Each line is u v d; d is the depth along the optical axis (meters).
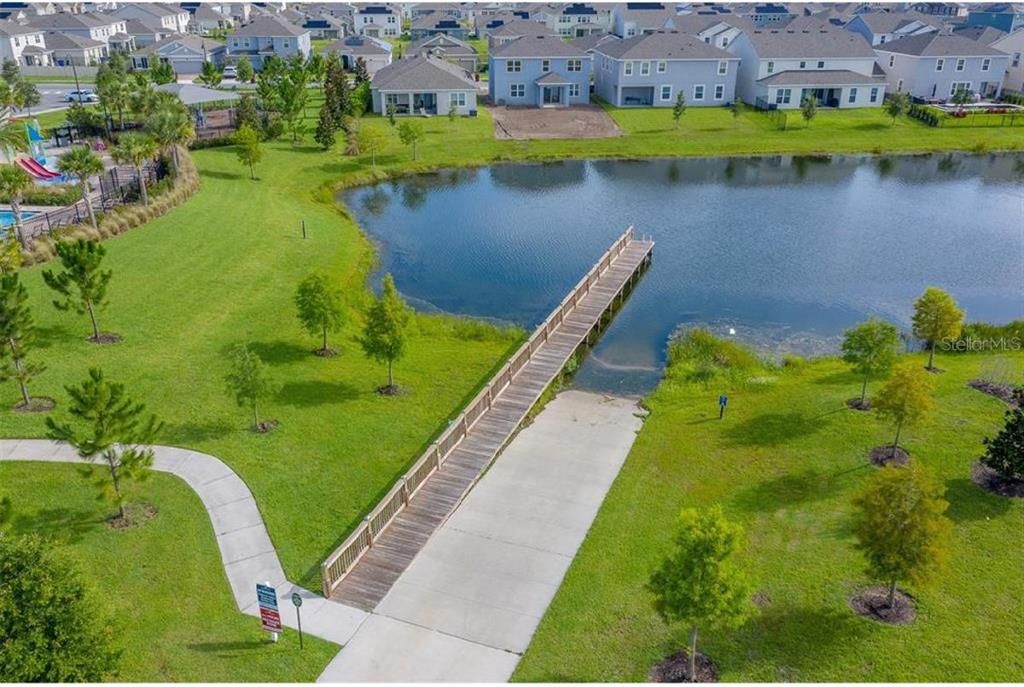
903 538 14.95
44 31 109.88
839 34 82.75
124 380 24.84
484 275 38.75
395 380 26.61
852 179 57.78
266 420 23.16
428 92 73.75
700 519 13.79
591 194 53.41
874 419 23.50
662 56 78.75
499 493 20.62
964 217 48.44
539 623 15.97
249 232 40.03
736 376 27.47
